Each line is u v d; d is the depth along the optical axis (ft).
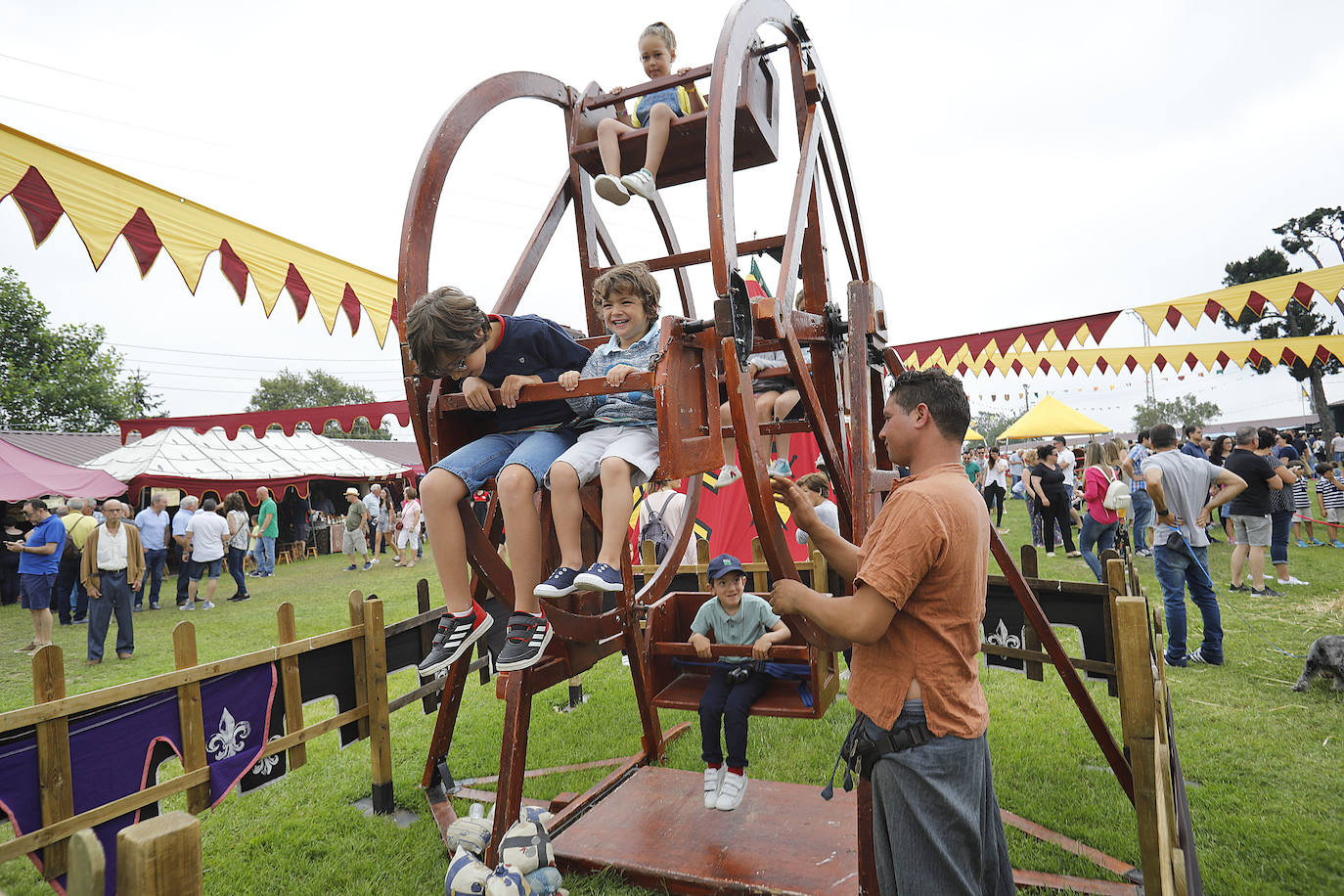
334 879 9.99
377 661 12.13
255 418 49.52
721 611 12.47
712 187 6.82
